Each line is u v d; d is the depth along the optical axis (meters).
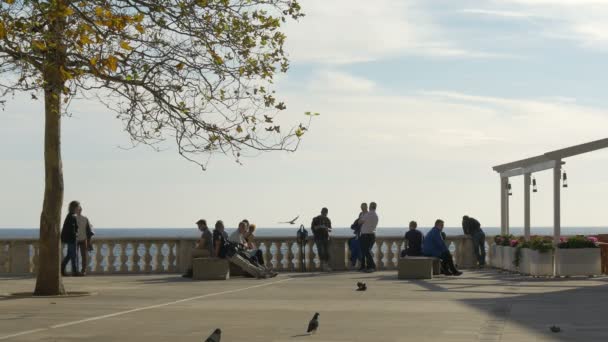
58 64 22.00
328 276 38.69
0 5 20.66
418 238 40.47
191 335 17.45
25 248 40.00
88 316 21.17
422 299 26.16
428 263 36.53
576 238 37.06
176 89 24.06
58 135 27.50
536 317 20.75
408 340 16.62
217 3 23.69
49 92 23.08
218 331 14.63
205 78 24.06
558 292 28.80
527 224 41.53
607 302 24.88
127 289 30.61
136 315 21.39
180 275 39.94
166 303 24.89
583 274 36.84
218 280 36.12
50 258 27.61
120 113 24.17
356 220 42.75
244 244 38.41
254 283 34.09
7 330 18.25
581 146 36.50
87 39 20.80
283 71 24.52
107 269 40.81
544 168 38.28
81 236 39.19
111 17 20.30
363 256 41.88
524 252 39.06
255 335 17.44
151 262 41.25
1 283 33.72
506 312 21.98
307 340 16.67
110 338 16.97
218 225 37.59
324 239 42.53
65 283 33.97
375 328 18.58
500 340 16.55
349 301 25.52
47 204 27.64
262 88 24.41
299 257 42.75
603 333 17.59
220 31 23.45
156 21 22.92
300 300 25.94
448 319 20.33
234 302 25.25
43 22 21.36
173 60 23.73
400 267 36.72
